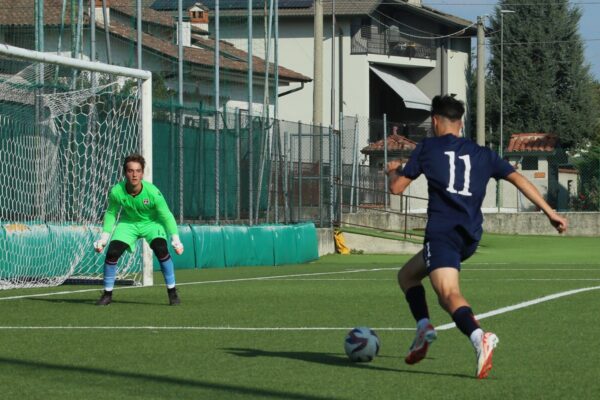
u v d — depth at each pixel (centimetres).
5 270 2767
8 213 3100
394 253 4950
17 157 3123
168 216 2072
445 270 1130
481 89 7250
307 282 2755
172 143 3653
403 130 9781
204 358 1341
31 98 3100
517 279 2838
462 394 1080
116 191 2064
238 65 6269
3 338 1549
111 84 3086
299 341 1516
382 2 8950
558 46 11569
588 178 6712
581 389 1109
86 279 2691
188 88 5612
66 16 4922
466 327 1096
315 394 1081
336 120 9056
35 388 1118
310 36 9119
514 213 6372
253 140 4181
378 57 9181
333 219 4978
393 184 1184
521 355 1359
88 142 3189
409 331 1634
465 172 1162
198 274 3173
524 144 8312
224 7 7381
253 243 3816
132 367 1264
